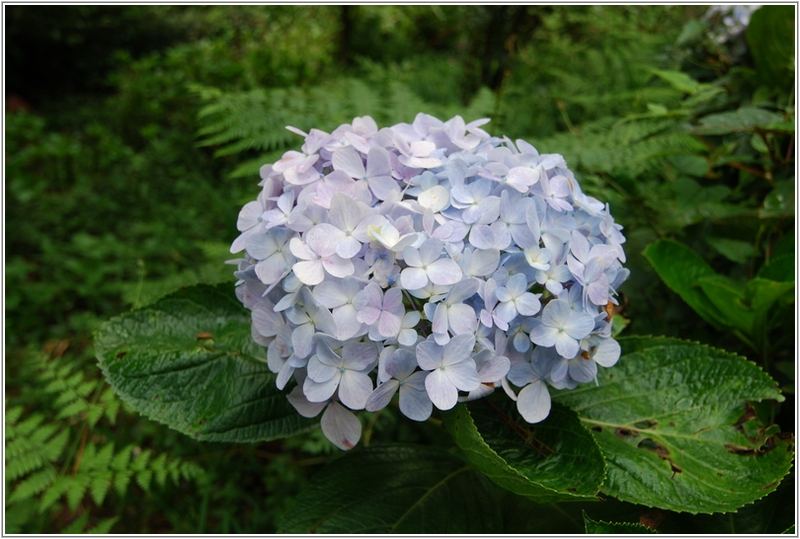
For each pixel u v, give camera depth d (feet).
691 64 2.74
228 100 2.81
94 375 3.38
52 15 7.94
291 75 5.81
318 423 1.67
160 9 9.27
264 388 1.68
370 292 1.37
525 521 1.70
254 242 1.47
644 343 1.71
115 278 4.42
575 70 3.84
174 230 4.50
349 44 7.02
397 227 1.42
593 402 1.68
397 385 1.41
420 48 7.06
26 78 8.48
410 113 2.71
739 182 2.19
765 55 2.16
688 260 1.86
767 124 1.92
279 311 1.46
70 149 5.65
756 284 1.69
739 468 1.52
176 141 5.63
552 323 1.43
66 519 2.85
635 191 2.15
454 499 1.69
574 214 1.55
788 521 1.57
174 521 2.63
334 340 1.40
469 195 1.47
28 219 4.97
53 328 4.02
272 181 1.58
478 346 1.42
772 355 1.87
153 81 6.43
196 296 1.75
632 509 1.65
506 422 1.60
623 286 1.99
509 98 3.33
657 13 3.89
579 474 1.46
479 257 1.42
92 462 2.41
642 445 1.61
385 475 1.72
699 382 1.65
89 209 5.13
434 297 1.39
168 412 1.63
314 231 1.41
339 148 1.51
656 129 2.14
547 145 2.34
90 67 8.70
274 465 2.72
